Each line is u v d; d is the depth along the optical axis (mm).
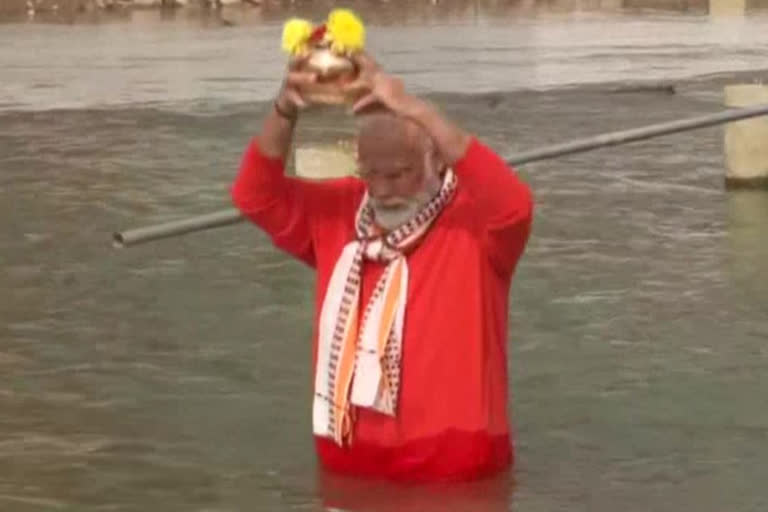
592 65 59188
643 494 17078
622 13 81000
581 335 23672
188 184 36938
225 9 83812
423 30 73000
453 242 16312
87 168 39094
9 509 16875
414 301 16406
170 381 21562
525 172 38219
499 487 16953
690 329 23984
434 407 16547
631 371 21828
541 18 78938
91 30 73625
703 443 18875
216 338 23734
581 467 17922
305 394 20984
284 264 28531
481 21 77625
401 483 16859
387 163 15992
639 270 27922
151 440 19141
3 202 34750
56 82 55000
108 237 31016
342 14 15742
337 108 16234
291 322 24641
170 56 62469
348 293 16531
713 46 65125
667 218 32625
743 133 35625
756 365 22094
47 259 29156
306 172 33531
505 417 17250
